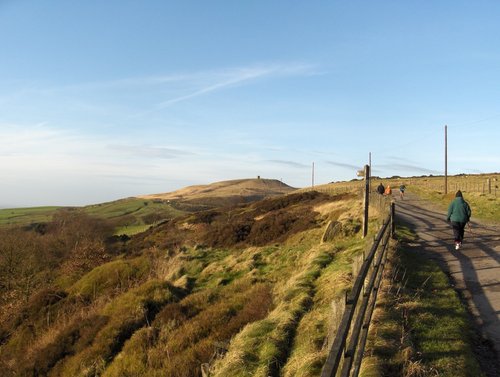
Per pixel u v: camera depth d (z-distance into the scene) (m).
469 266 10.30
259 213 40.28
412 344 5.81
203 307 13.41
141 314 13.55
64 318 17.98
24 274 33.38
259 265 18.05
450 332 6.26
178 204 127.06
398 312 6.95
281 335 7.97
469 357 5.48
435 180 82.88
